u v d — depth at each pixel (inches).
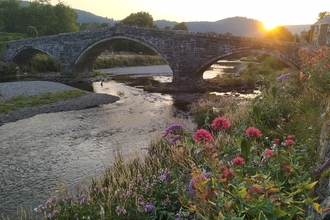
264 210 121.0
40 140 668.7
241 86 1433.3
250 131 162.1
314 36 1582.2
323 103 304.2
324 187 154.8
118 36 1598.2
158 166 342.3
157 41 1480.1
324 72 308.8
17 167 515.8
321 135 223.1
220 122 156.3
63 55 1879.9
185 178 201.5
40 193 417.1
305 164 203.8
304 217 145.6
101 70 2445.9
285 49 1235.9
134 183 273.6
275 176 176.1
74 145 633.0
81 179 454.9
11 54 2219.5
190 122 711.7
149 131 730.2
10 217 354.9
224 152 192.4
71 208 229.5
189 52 1417.3
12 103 983.0
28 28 3117.6
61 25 3627.0
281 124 325.4
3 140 667.4
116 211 225.0
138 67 2832.2
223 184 139.0
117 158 402.6
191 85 1427.2
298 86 524.1
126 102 1107.9
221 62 3388.3
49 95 1120.8
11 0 3467.0
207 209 133.2
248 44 1300.4
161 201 228.2
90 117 878.4
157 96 1231.5
